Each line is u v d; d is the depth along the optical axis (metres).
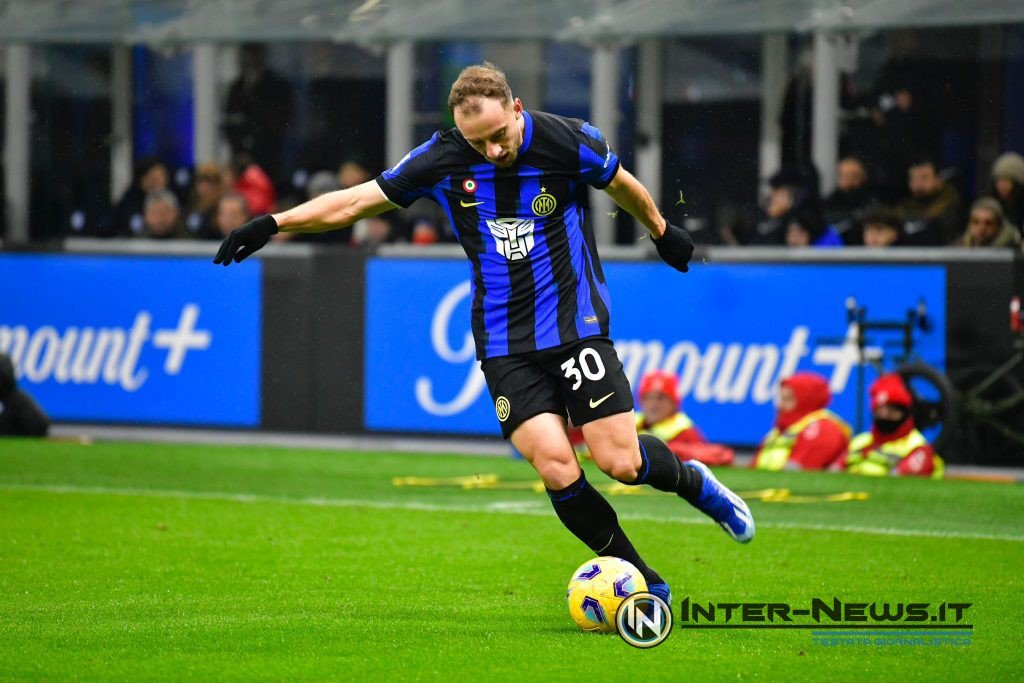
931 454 30.56
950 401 31.05
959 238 34.69
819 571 19.67
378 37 38.41
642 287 34.22
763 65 40.94
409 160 15.53
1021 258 31.45
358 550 21.42
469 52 42.78
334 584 18.67
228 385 36.88
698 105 41.47
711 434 33.66
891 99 38.47
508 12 37.50
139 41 39.91
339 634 15.57
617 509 25.91
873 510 25.78
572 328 15.37
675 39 40.72
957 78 38.03
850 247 34.00
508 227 15.38
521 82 43.25
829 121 38.81
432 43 41.28
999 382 31.50
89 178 43.91
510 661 14.30
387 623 16.17
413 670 13.95
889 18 34.72
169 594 17.94
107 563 20.19
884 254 32.44
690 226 41.47
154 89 44.28
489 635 15.52
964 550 21.56
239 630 15.77
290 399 36.47
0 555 20.80
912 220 35.09
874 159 38.56
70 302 37.91
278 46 43.53
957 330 31.91
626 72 41.72
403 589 18.34
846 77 38.62
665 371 34.03
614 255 34.44
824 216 36.09
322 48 43.25
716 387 33.62
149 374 37.38
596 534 15.73
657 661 14.33
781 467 31.48
